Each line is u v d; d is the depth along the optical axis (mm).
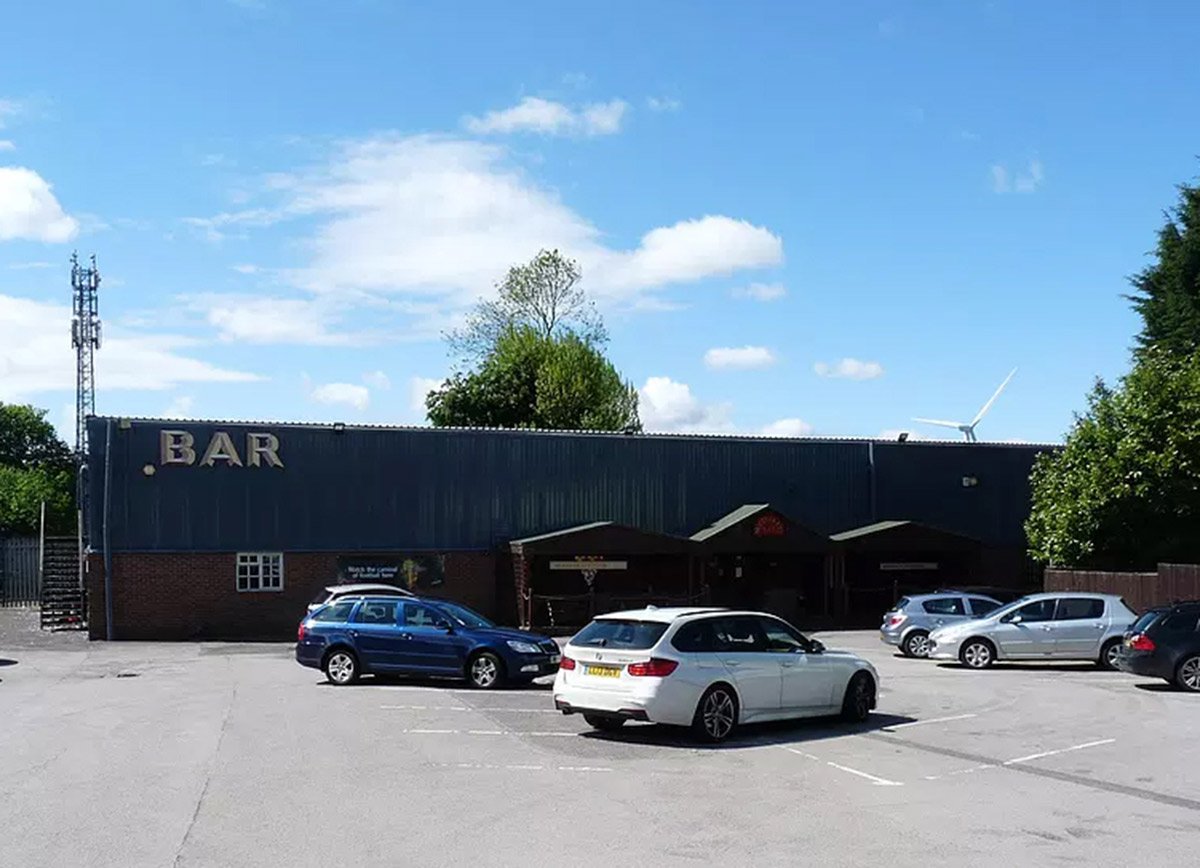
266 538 36688
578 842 9695
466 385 71938
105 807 10953
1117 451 35031
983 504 45875
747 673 15656
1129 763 13734
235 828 10125
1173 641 21625
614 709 15164
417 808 10992
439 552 38750
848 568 44438
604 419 70125
